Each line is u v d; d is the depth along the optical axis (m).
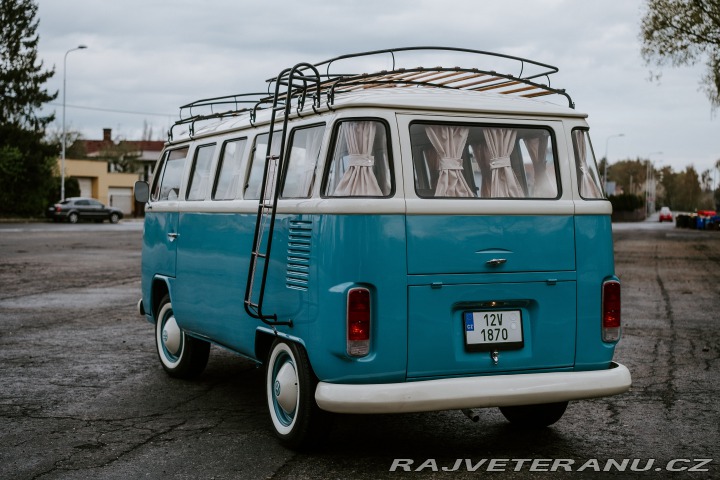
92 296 13.95
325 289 4.83
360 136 4.89
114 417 6.14
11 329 10.40
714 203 117.19
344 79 5.32
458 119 5.08
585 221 5.29
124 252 24.56
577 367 5.26
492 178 5.15
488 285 5.01
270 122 5.67
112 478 4.74
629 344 9.63
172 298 7.31
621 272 19.94
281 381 5.34
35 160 57.59
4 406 6.47
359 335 4.75
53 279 16.73
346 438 5.66
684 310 12.81
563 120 5.39
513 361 5.07
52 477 4.75
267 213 5.59
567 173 5.32
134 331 10.27
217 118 7.59
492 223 5.03
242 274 5.95
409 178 4.89
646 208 124.81
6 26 60.66
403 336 4.83
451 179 5.03
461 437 5.71
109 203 71.94
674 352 9.11
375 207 4.79
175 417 6.15
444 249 4.91
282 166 5.55
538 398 5.00
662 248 30.94
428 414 6.39
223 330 6.29
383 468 4.98
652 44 30.44
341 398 4.70
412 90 5.33
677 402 6.72
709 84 30.33
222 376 7.68
